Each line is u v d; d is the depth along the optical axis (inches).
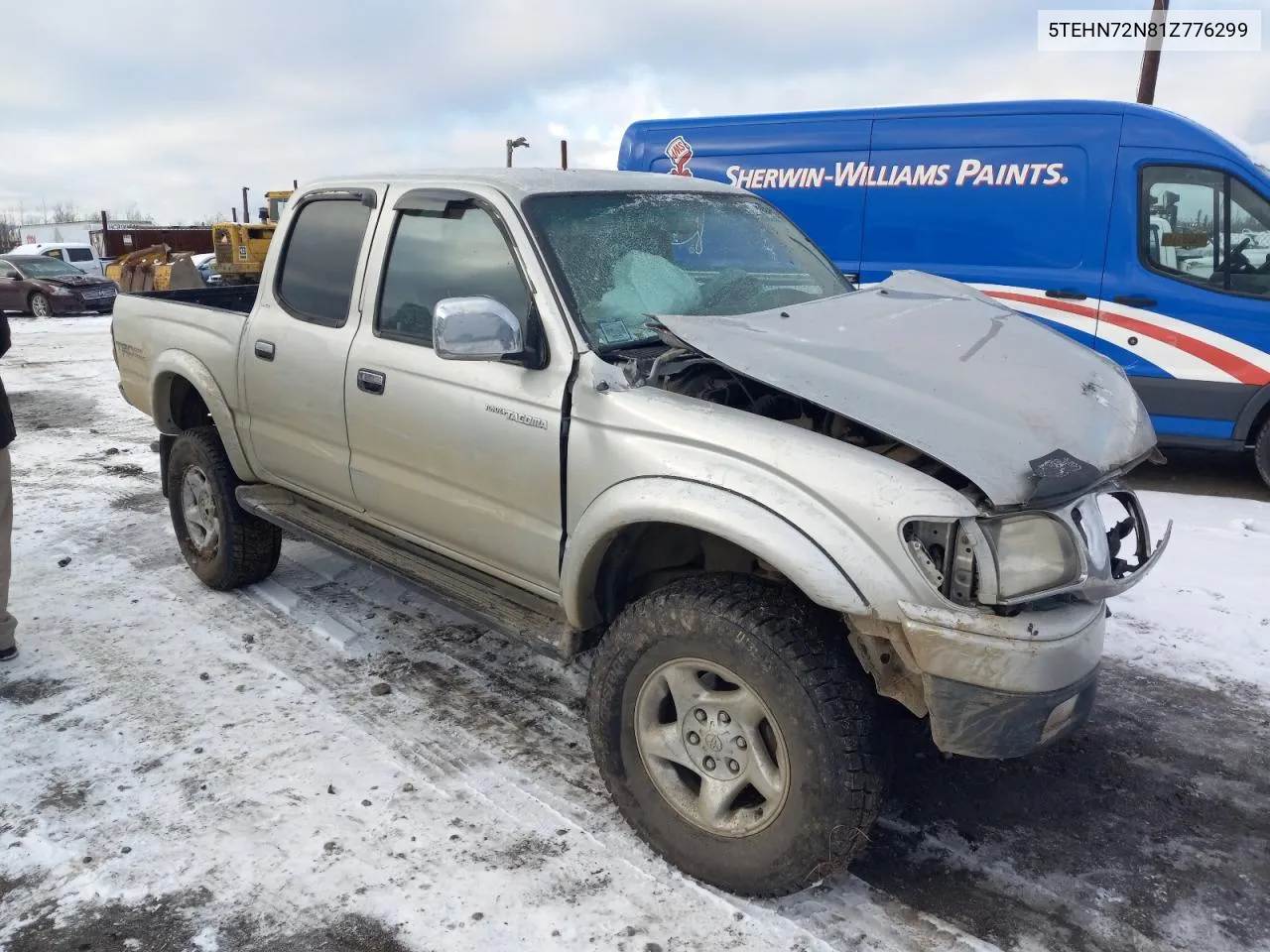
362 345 145.2
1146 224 269.0
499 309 115.3
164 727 141.9
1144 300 270.2
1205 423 270.8
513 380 122.7
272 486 182.9
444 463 133.6
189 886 108.7
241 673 158.9
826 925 102.7
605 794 125.8
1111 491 112.3
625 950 99.0
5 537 160.2
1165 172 265.1
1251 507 248.1
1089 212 274.5
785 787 99.3
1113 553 111.8
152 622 179.0
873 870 111.7
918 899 106.9
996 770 131.6
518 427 121.7
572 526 117.8
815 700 95.6
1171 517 237.3
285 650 167.6
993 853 114.7
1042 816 121.9
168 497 198.8
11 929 102.7
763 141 325.4
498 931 101.6
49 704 148.7
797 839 98.9
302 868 111.3
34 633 174.6
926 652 92.0
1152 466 298.2
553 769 131.8
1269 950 99.8
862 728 96.3
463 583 138.5
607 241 131.9
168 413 196.5
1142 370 274.5
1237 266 260.4
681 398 109.6
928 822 120.3
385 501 147.9
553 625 125.6
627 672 110.4
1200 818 121.6
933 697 93.8
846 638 102.0
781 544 94.7
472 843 115.6
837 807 96.3
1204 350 265.9
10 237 2721.5
